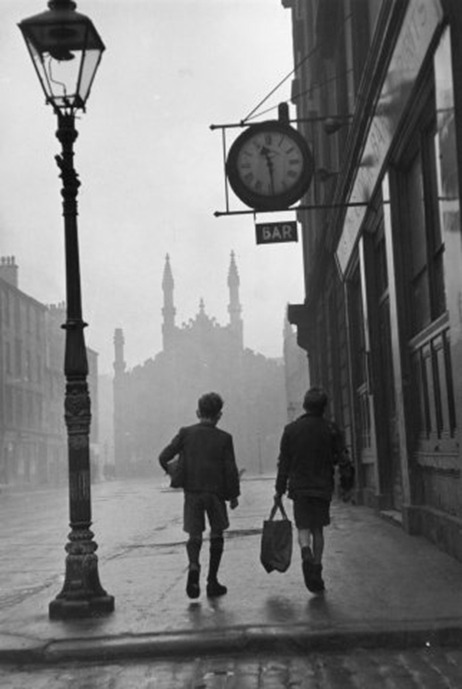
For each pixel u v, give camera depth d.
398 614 5.66
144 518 17.48
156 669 5.03
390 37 9.05
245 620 5.74
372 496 14.58
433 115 8.73
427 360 9.23
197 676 4.81
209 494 6.82
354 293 16.38
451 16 7.02
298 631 5.33
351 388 16.22
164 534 13.01
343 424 19.02
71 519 6.48
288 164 12.39
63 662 5.28
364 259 13.30
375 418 13.05
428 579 6.98
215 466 6.88
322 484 6.86
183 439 6.98
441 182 7.51
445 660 4.90
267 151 12.43
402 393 10.18
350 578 7.25
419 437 9.95
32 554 11.29
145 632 5.57
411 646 5.23
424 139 9.14
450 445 8.12
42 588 7.98
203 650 5.29
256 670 4.88
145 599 6.86
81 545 6.42
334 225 16.11
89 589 6.35
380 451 13.00
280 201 12.37
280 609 6.05
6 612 6.64
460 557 7.73
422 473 10.01
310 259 24.92
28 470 63.09
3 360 58.47
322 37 16.47
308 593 6.68
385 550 8.85
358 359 16.14
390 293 10.78
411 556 8.32
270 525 7.00
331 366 20.00
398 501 12.38
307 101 22.97
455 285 7.23
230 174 12.44
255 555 9.45
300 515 6.84
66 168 6.72
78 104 6.66
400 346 10.26
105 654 5.29
